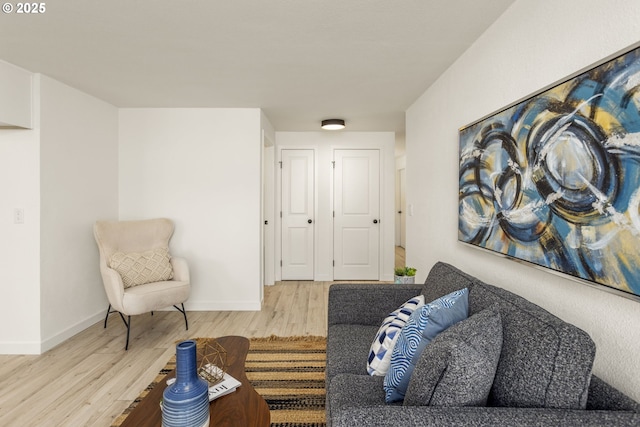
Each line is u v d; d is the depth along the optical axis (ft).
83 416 6.05
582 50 3.96
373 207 16.26
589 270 3.69
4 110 7.75
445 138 8.25
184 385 3.67
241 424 3.92
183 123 11.82
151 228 11.02
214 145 11.85
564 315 4.28
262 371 7.58
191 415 3.55
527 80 5.02
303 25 6.18
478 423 2.67
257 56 7.52
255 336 9.70
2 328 8.49
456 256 7.63
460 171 7.08
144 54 7.43
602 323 3.73
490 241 5.86
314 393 6.70
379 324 6.81
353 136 16.08
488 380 3.15
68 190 9.48
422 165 10.04
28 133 8.50
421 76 8.64
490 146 5.83
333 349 5.59
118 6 5.56
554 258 4.24
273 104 11.32
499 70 5.80
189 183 11.89
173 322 10.82
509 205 5.26
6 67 7.80
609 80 3.41
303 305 12.63
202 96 10.49
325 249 16.38
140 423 3.91
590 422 2.66
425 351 3.30
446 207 8.21
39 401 6.49
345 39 6.72
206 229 11.96
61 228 9.21
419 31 6.35
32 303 8.51
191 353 3.75
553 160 4.25
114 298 9.07
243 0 5.41
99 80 9.06
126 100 10.93
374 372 4.66
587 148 3.69
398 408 2.85
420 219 10.21
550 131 4.30
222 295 12.06
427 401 3.06
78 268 9.87
